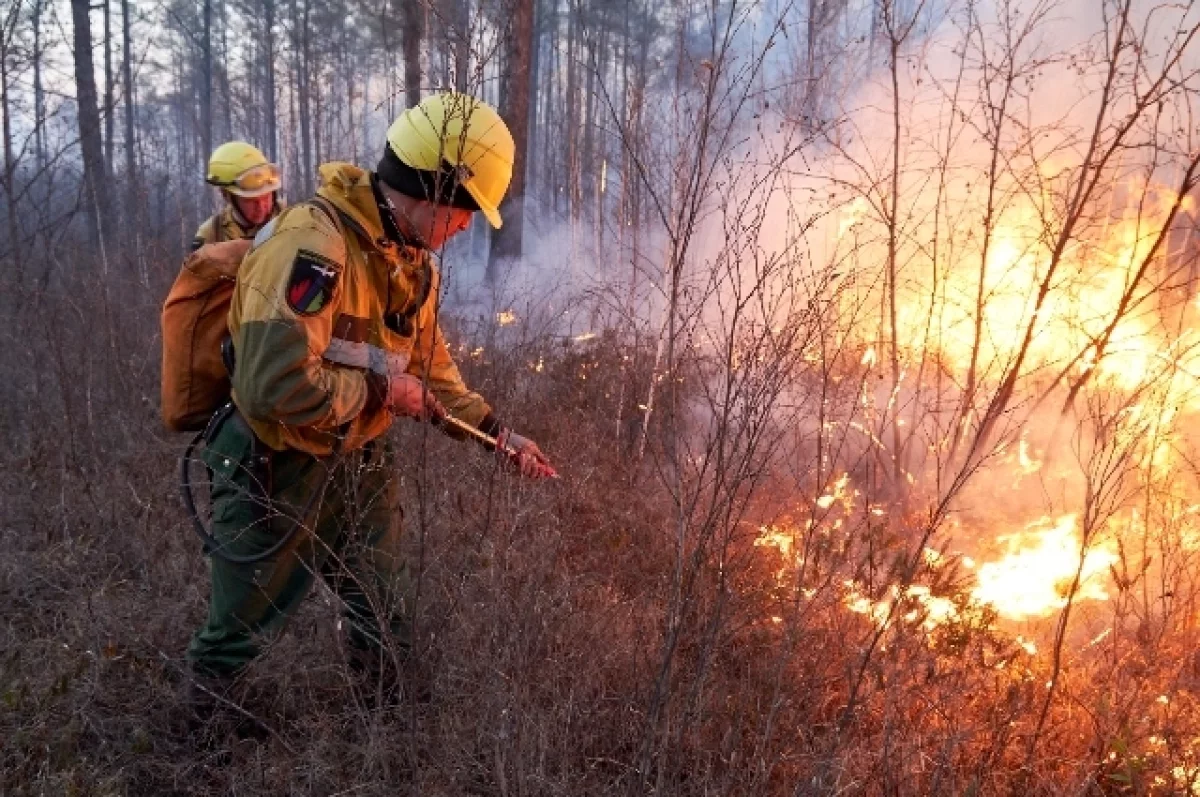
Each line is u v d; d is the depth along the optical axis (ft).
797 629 7.32
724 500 6.61
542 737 6.61
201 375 7.04
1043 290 10.50
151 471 12.55
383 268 6.76
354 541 7.37
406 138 6.60
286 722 7.64
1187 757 6.82
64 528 11.09
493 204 6.86
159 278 19.45
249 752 7.39
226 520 7.01
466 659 7.46
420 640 7.63
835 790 6.15
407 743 7.10
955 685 7.14
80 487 12.05
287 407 6.23
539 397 14.14
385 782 6.88
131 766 7.23
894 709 6.87
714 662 7.25
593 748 7.15
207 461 7.02
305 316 6.16
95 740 7.61
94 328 16.15
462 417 7.84
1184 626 8.38
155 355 16.25
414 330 7.23
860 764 6.59
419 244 6.79
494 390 13.52
